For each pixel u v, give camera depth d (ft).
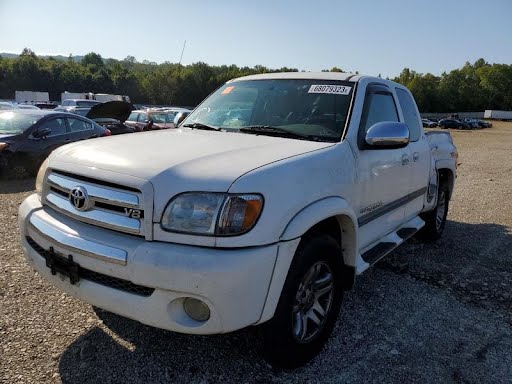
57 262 8.91
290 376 9.20
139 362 9.43
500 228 21.35
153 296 7.84
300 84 12.78
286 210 8.33
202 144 9.91
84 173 8.68
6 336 10.08
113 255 7.97
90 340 10.12
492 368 9.75
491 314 12.30
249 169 8.33
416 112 15.97
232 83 14.32
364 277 14.57
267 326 8.64
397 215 13.93
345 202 9.95
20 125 31.76
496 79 395.96
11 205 22.74
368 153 11.44
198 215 7.77
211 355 9.77
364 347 10.36
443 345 10.59
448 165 18.10
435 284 14.21
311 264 9.04
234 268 7.58
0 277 13.14
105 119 45.34
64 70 280.72
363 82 12.41
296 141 10.56
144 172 8.18
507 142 107.65
